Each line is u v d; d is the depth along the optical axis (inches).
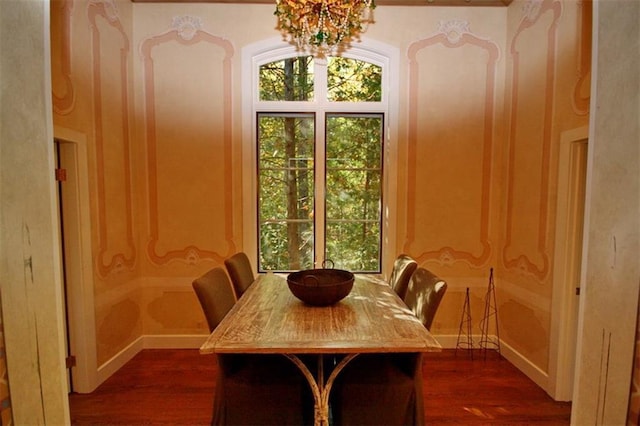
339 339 52.0
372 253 115.4
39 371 41.3
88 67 87.5
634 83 32.6
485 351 111.3
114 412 78.8
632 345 32.8
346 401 60.9
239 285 83.7
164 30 107.8
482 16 108.0
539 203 92.0
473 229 112.0
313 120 112.7
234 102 109.4
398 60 108.6
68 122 81.0
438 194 111.5
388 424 60.8
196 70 108.7
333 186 114.4
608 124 35.9
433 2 106.3
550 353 86.7
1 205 36.7
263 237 115.3
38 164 41.5
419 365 61.9
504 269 107.9
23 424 39.1
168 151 110.0
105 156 94.5
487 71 108.8
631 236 32.9
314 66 110.6
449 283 113.0
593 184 38.0
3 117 36.7
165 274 112.4
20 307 38.9
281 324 57.9
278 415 60.6
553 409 80.6
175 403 82.2
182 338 113.0
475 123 110.0
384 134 112.2
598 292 37.1
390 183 110.9
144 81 108.6
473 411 79.4
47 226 42.7
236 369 65.2
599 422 36.5
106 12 94.5
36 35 41.1
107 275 95.1
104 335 93.6
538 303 91.9
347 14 74.4
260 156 113.9
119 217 100.7
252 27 108.4
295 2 71.0
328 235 115.3
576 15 79.0
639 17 32.1
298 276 74.6
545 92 89.7
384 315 62.2
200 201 111.3
